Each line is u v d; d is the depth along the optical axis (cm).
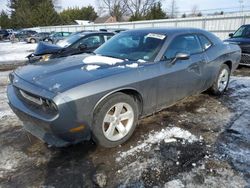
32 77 289
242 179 242
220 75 494
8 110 436
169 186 234
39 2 6294
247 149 298
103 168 262
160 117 394
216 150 295
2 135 338
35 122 265
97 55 378
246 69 806
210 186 233
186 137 327
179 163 270
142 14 5744
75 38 776
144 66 324
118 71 298
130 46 379
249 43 778
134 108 312
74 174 253
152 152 292
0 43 2878
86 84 263
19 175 253
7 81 694
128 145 308
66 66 317
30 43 2806
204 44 442
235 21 1941
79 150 297
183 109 430
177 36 385
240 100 482
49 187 235
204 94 515
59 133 256
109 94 279
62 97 246
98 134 282
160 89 342
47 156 286
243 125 366
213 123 373
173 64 358
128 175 251
